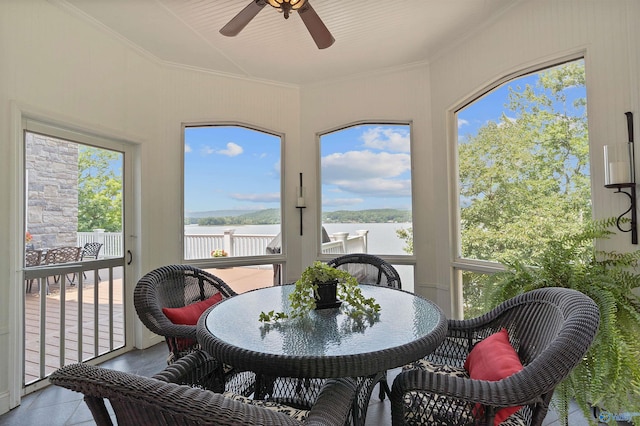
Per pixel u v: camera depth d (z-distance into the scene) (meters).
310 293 1.65
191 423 0.67
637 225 1.90
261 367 1.09
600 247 2.04
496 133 2.80
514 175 2.66
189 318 1.92
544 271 1.98
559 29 2.26
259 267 3.88
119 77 2.98
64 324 2.61
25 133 2.36
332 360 1.06
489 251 2.88
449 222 3.20
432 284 3.40
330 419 0.94
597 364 1.52
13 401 2.16
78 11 2.58
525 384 1.04
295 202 3.94
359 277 2.71
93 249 2.85
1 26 2.15
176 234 3.47
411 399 1.30
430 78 3.41
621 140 1.96
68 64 2.55
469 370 1.45
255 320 1.47
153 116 3.32
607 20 2.03
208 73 3.61
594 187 2.09
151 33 2.90
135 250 3.19
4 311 2.14
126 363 2.87
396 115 3.57
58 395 2.32
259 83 3.83
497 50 2.69
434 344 1.23
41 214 2.46
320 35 2.33
